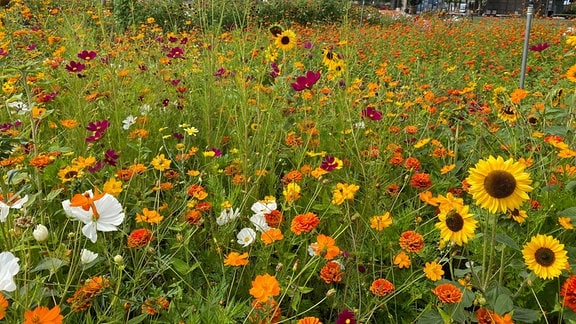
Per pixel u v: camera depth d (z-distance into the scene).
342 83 3.93
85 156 2.73
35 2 8.73
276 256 2.18
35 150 2.26
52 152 2.47
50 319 1.07
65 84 3.93
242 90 3.07
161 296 1.63
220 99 3.82
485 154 3.12
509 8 41.66
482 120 3.26
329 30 11.02
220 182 2.55
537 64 7.14
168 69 4.56
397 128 3.29
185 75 4.46
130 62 4.95
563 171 2.64
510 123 3.12
